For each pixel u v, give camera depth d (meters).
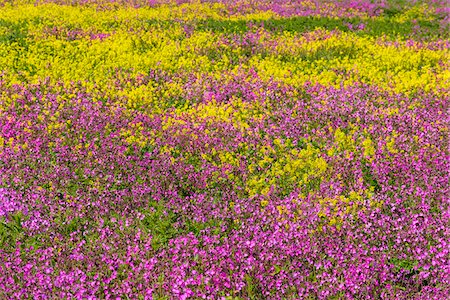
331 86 13.69
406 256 7.06
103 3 27.77
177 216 8.27
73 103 12.84
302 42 18.86
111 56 17.36
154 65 16.44
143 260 6.87
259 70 15.81
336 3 28.14
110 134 10.92
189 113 12.14
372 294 6.41
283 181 9.19
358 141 10.61
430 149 10.05
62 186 8.98
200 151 10.27
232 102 12.77
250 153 10.30
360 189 8.48
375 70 15.39
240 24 22.52
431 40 20.50
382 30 22.02
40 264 6.97
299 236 7.26
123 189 8.87
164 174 9.38
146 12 25.28
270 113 12.27
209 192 8.90
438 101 12.98
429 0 29.88
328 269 6.78
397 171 9.30
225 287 6.48
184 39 19.94
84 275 6.52
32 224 7.78
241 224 7.73
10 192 8.56
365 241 7.26
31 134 10.77
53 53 17.91
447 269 6.60
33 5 26.80
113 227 7.82
